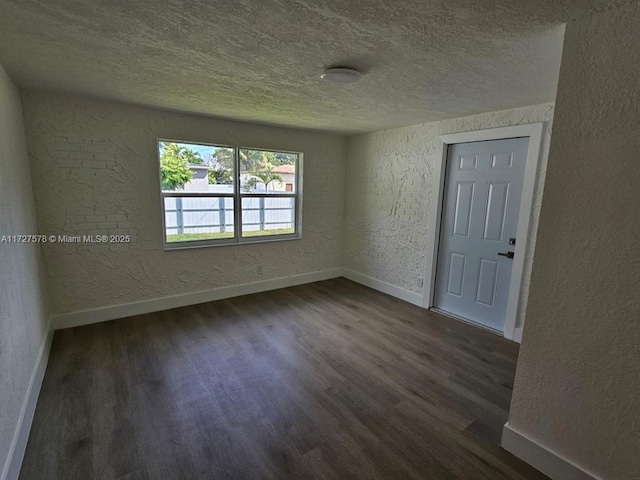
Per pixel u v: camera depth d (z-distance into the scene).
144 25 1.51
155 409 2.03
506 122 2.97
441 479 1.57
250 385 2.30
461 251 3.55
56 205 2.92
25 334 1.99
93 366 2.49
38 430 1.82
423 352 2.82
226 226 4.05
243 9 1.35
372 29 1.51
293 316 3.57
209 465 1.63
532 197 2.84
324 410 2.05
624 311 1.31
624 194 1.28
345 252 5.10
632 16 1.21
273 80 2.28
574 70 1.37
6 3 1.32
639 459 1.33
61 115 2.84
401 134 4.02
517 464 1.67
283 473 1.59
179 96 2.75
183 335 3.05
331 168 4.77
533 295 1.58
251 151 4.14
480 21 1.41
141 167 3.29
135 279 3.43
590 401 1.44
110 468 1.59
